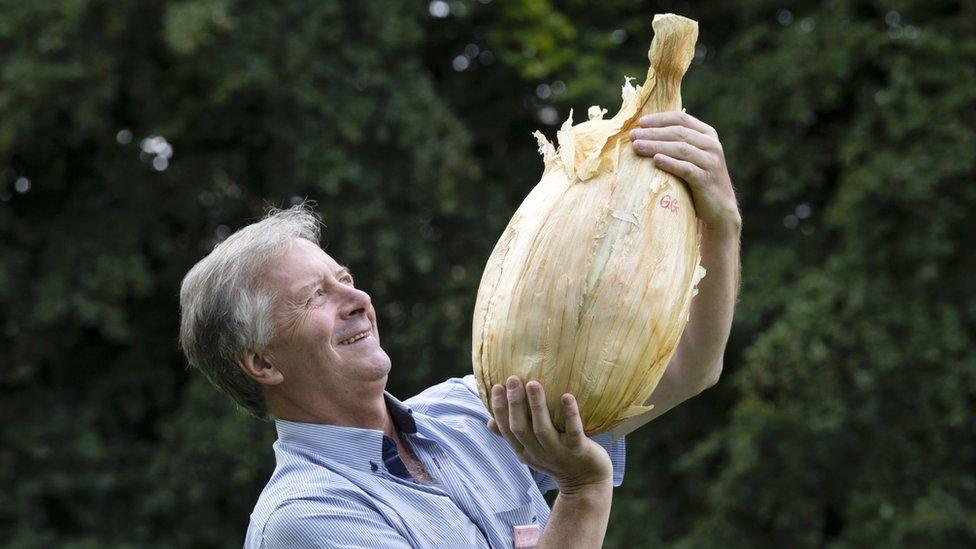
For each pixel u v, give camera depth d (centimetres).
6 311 988
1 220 998
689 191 240
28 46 940
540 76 1047
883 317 888
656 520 992
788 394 898
